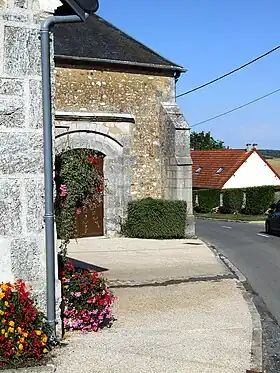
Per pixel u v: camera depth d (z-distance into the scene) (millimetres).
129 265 12070
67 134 16375
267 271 12148
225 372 5238
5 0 5668
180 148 17562
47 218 5773
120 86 17359
